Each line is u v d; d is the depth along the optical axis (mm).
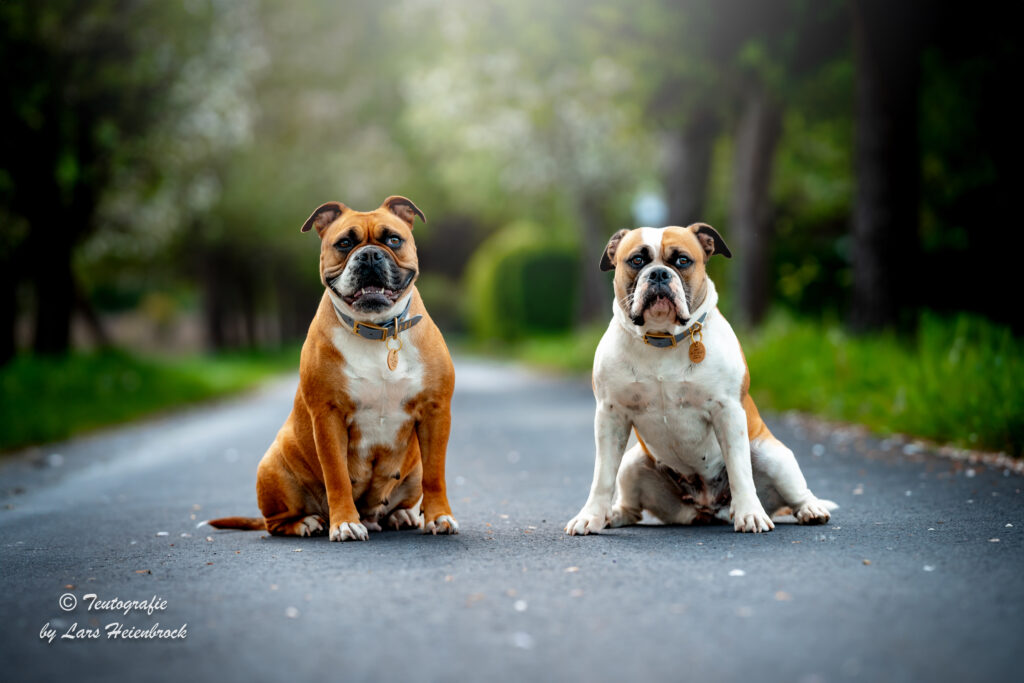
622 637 3326
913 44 12984
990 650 3107
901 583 3961
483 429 12773
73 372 17547
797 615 3521
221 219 32156
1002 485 6680
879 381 11391
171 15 18844
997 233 18969
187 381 21297
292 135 33812
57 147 18375
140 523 6355
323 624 3562
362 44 25422
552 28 17969
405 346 5395
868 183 13219
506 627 3475
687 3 14820
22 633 3572
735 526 5320
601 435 5574
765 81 15211
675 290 5125
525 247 43531
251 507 7070
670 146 22250
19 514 6953
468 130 30828
